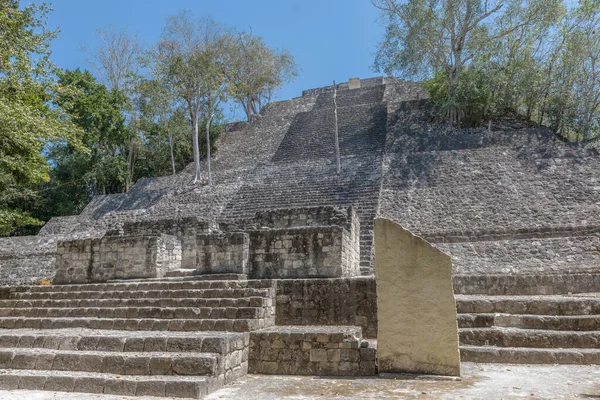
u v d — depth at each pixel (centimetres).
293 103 4312
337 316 886
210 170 2777
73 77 3097
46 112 1450
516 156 2019
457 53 2823
